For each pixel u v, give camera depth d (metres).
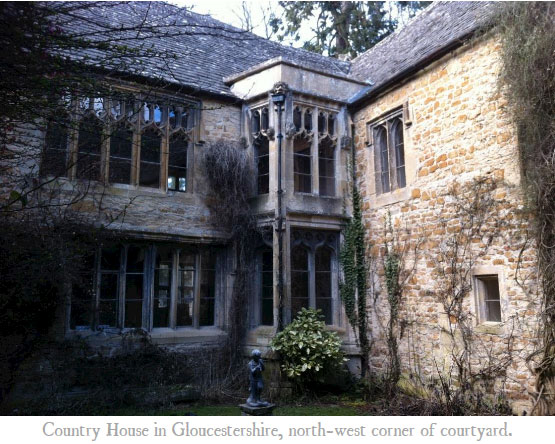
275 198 9.02
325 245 9.52
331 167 9.95
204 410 7.34
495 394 6.68
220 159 9.32
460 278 7.39
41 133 7.48
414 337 8.17
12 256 6.44
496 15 6.89
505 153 6.83
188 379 8.59
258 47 12.45
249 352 8.87
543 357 6.09
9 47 3.75
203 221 9.33
